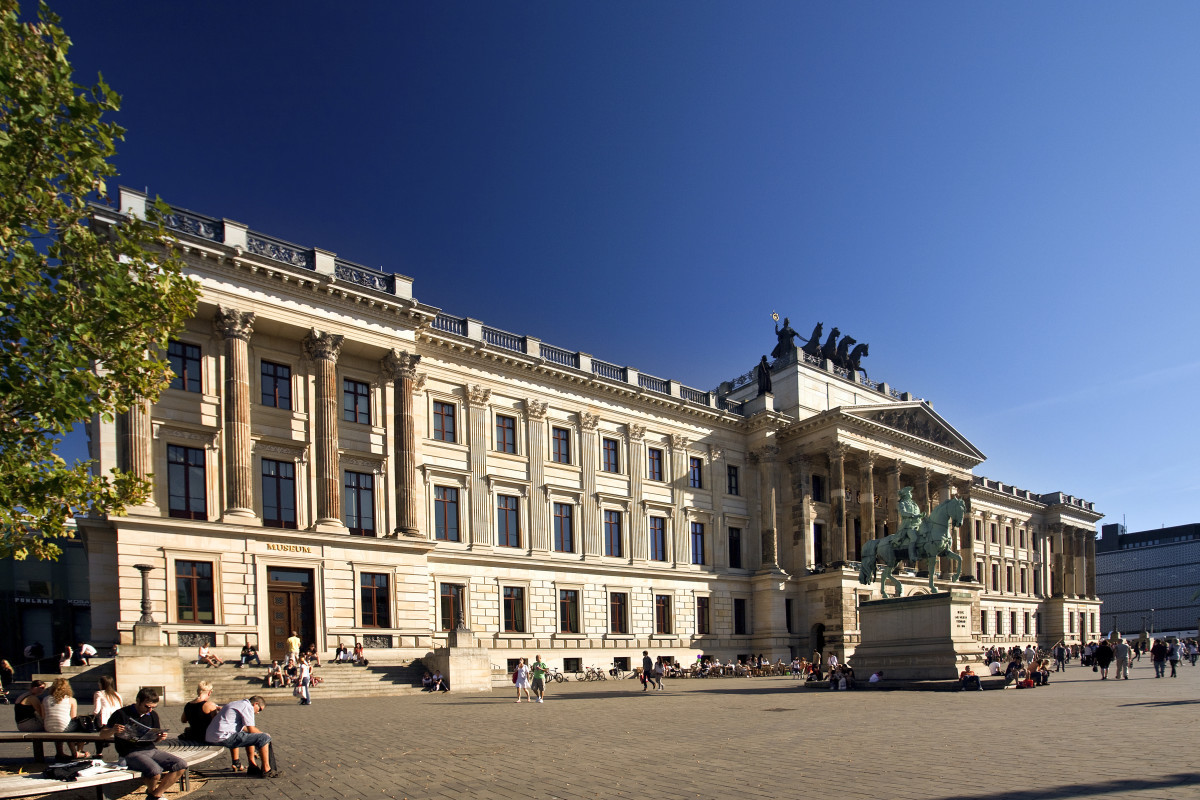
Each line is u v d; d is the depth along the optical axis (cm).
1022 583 12712
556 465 6862
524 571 6412
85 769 1461
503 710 3431
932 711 3042
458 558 5991
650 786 1552
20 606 7656
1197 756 1722
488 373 6525
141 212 4619
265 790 1627
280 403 5291
